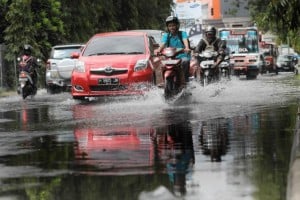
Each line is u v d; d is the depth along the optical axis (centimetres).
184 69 2031
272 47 6475
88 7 4528
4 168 930
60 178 850
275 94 2291
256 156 966
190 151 1034
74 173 880
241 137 1173
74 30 4369
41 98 2736
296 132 1198
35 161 985
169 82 1984
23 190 788
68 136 1267
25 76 2755
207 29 2416
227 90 2511
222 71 2833
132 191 762
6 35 3712
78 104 2155
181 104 1905
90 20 4547
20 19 3697
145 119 1518
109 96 2212
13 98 2791
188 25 8538
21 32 3700
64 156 1023
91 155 1021
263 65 5375
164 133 1259
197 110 1703
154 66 2238
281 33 1595
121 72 2173
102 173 873
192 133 1248
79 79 2206
